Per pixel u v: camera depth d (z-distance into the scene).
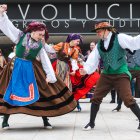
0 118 7.14
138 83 9.03
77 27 16.66
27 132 5.54
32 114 5.50
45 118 5.86
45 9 16.77
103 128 5.88
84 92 8.20
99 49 5.62
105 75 5.71
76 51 7.86
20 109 5.47
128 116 7.39
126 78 5.62
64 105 5.67
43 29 5.60
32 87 5.57
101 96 5.74
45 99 5.62
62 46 7.81
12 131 5.64
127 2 16.72
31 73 5.61
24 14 16.77
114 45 5.52
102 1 16.72
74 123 6.45
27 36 5.58
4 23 5.48
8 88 5.52
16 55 5.66
